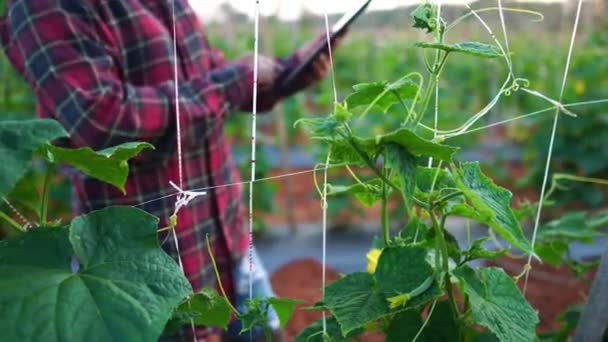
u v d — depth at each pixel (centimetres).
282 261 266
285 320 81
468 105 447
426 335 74
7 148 58
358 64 506
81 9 107
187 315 72
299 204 345
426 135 254
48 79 105
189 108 112
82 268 60
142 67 115
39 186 282
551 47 471
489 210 62
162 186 121
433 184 71
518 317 69
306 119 65
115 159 66
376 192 76
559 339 98
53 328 54
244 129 402
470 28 400
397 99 76
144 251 61
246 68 119
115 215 62
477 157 390
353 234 295
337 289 70
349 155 69
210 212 131
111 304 56
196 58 126
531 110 410
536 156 343
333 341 78
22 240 61
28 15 106
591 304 82
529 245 64
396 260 69
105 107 105
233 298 142
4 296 56
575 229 102
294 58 128
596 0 471
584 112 330
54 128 60
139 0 116
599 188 336
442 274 69
